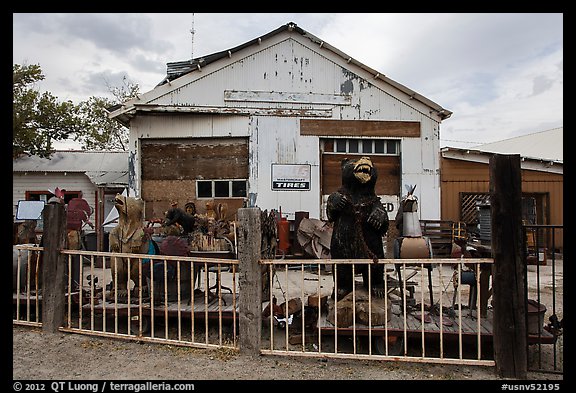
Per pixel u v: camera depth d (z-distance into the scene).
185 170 11.44
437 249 10.02
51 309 5.04
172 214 5.93
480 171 12.14
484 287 4.76
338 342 4.81
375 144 11.71
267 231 5.77
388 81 11.44
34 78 14.77
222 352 4.36
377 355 4.11
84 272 9.52
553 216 12.67
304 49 11.42
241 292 4.33
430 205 11.62
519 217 3.82
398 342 4.42
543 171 12.74
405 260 4.04
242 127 11.29
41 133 15.13
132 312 5.02
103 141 21.69
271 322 4.32
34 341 4.77
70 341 4.77
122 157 17.00
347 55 11.30
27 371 4.02
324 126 11.43
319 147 11.45
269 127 11.34
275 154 11.31
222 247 5.71
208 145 11.45
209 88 11.23
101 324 5.50
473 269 4.94
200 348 4.47
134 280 5.57
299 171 11.35
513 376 3.81
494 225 3.86
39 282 5.87
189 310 4.96
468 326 4.46
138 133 11.38
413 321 4.62
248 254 4.33
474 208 12.05
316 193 11.36
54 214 5.09
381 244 4.83
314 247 10.16
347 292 4.74
